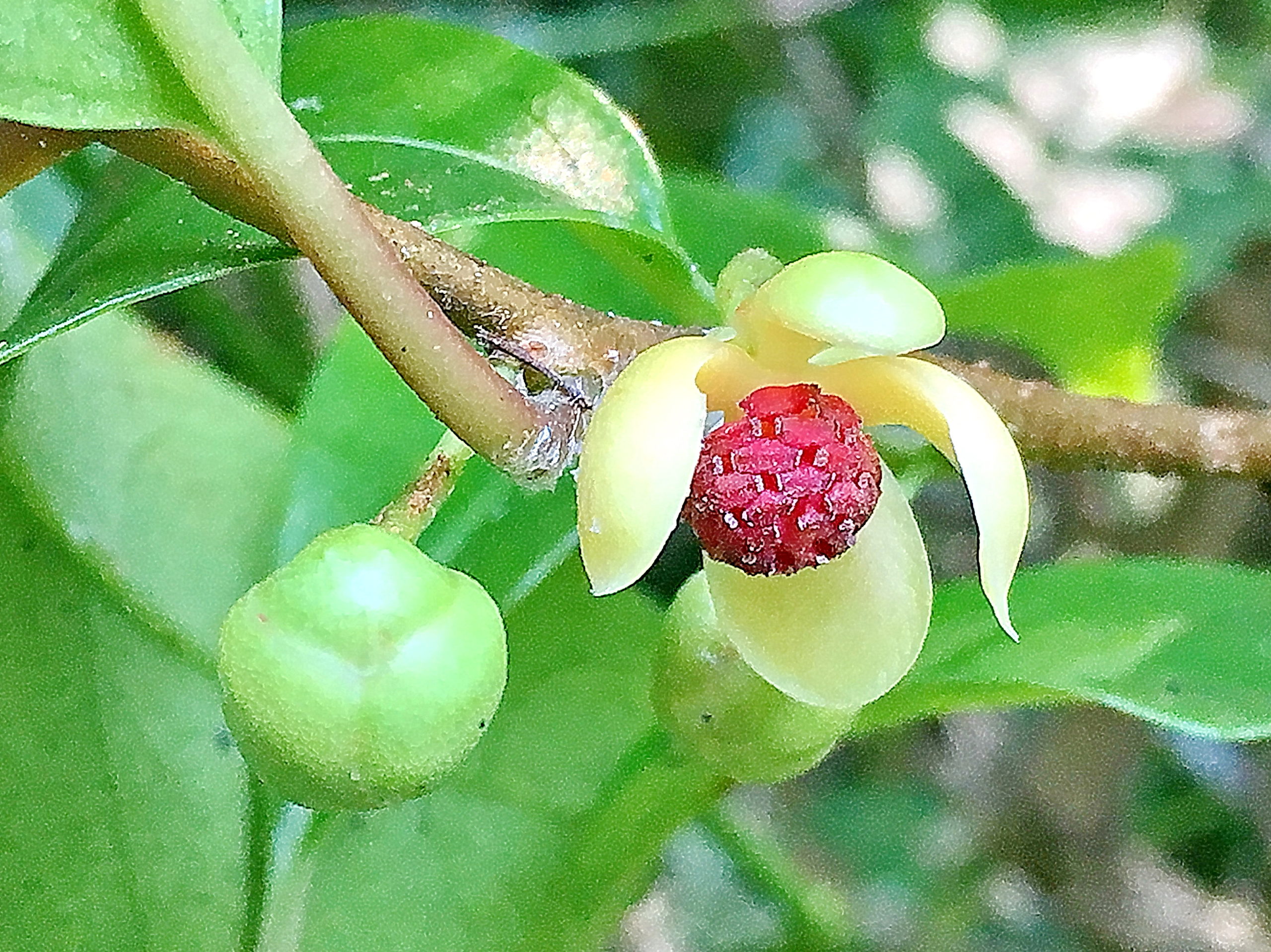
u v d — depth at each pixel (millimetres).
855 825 126
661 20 107
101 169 53
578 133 54
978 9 124
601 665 65
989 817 128
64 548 63
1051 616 57
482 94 54
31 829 60
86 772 61
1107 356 78
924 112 122
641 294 70
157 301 87
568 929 62
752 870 93
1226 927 125
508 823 63
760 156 120
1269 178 121
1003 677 54
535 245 71
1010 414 57
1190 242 118
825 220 83
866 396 47
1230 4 125
